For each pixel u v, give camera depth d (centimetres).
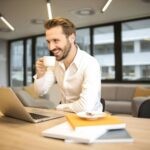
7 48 939
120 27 630
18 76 917
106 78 666
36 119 119
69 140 81
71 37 163
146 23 595
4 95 115
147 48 600
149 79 598
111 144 78
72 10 498
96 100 151
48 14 524
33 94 465
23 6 465
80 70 165
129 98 563
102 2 438
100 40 673
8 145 80
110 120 94
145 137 86
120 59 634
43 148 76
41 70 190
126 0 440
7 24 627
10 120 123
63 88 180
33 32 769
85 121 93
